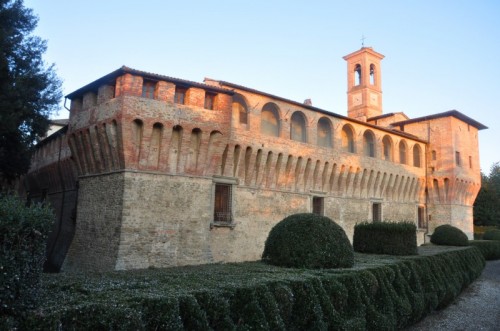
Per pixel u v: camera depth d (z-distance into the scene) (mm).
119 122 21031
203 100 23781
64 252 28922
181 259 21906
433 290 18891
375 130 40719
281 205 30969
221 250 26484
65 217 30812
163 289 9227
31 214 7223
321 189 34719
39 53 26250
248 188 29016
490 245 41781
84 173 25125
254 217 28953
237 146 28188
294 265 16172
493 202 65312
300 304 10906
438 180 46625
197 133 23562
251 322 9109
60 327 6316
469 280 26469
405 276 17234
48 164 34906
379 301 14484
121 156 21219
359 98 54094
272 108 32750
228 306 8820
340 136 36500
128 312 7000
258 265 16984
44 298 7957
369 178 39406
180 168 22828
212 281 10883
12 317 6336
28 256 7016
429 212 47562
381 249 23844
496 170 79875
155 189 21750
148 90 22641
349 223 36938
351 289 13016
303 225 17078
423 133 48531
